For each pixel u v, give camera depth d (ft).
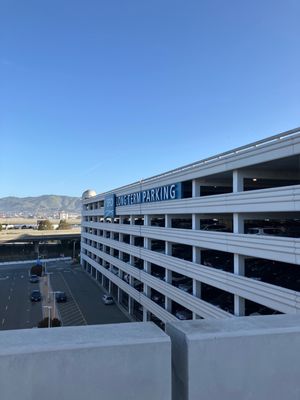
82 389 7.72
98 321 144.25
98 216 228.63
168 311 110.22
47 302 177.78
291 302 61.05
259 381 8.68
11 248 375.45
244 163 75.31
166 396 8.13
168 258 109.70
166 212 112.47
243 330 8.79
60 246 391.24
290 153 63.05
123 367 7.94
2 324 142.72
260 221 97.45
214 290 99.81
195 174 94.53
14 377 7.42
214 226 104.12
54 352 7.61
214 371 8.34
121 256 169.27
